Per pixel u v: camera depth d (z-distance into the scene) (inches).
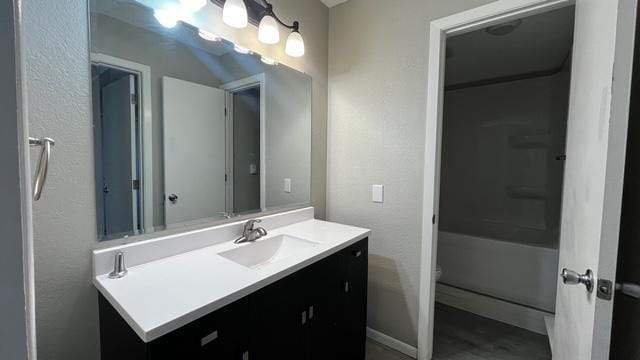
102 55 40.8
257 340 39.2
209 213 56.1
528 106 121.1
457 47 91.8
